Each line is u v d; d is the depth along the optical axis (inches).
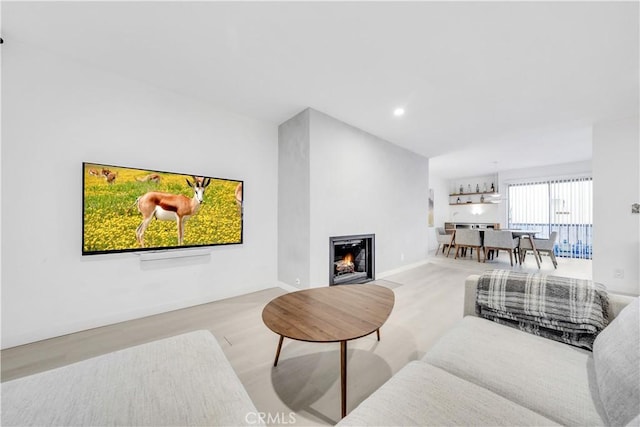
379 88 102.6
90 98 88.0
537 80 96.3
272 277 138.0
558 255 250.2
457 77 94.7
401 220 181.9
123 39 75.5
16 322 76.4
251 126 130.4
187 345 49.8
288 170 132.3
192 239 109.5
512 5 62.6
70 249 84.4
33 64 78.5
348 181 138.9
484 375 41.0
